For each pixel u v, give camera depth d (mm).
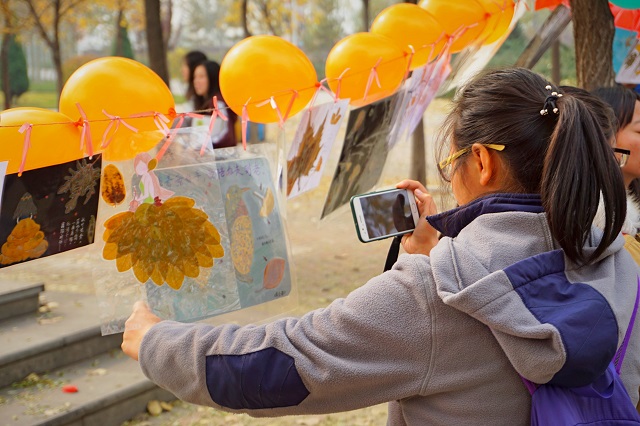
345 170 2332
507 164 1195
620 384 1166
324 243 7973
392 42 2363
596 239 1238
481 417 1105
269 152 1676
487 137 1200
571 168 1099
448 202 1384
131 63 1669
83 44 23047
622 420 1125
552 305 1077
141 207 1431
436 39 2602
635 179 2205
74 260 6816
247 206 1601
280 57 1954
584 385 1083
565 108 1142
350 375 1068
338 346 1089
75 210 1378
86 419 3715
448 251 1122
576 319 1052
